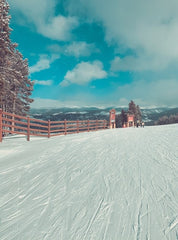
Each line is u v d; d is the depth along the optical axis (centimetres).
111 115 1977
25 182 347
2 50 1364
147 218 204
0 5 1351
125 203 240
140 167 381
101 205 240
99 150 582
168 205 228
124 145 648
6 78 1520
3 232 195
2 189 320
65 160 486
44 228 199
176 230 180
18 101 2481
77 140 855
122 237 175
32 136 1313
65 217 218
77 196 272
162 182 299
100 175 353
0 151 716
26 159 539
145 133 1044
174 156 454
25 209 244
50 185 323
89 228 193
